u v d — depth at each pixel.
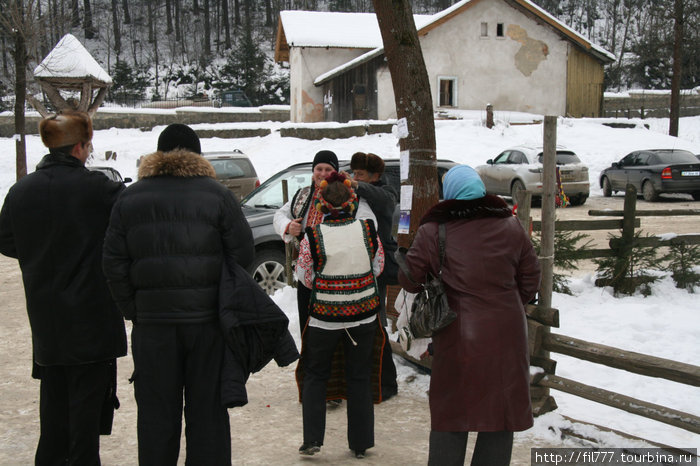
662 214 7.81
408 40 5.03
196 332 3.15
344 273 3.95
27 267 3.41
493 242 3.17
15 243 3.43
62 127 3.43
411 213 5.18
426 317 3.12
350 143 24.75
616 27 74.50
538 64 31.98
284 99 57.41
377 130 25.84
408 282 3.32
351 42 31.92
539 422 4.32
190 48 71.25
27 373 5.68
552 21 31.38
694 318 6.57
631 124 29.16
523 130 26.83
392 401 4.96
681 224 13.88
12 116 31.88
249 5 78.56
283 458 4.01
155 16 74.88
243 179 13.50
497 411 3.05
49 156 3.49
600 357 4.04
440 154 23.92
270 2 81.25
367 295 3.99
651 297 7.55
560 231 7.60
